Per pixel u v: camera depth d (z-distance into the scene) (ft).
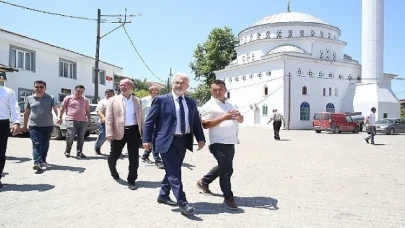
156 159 28.96
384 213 17.34
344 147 54.13
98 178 24.26
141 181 23.73
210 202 18.80
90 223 14.96
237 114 17.46
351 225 15.44
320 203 19.06
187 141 17.75
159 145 16.88
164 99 17.30
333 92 147.33
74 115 33.06
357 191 22.21
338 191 22.12
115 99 22.39
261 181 24.97
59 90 86.94
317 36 158.10
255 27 167.32
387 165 34.06
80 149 33.60
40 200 18.34
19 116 22.25
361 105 143.23
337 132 104.53
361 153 45.19
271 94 141.49
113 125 22.24
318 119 106.42
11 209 16.67
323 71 144.87
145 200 18.88
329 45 155.02
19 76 74.13
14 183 22.04
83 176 24.77
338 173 28.89
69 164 29.58
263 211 17.34
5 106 21.31
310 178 26.43
